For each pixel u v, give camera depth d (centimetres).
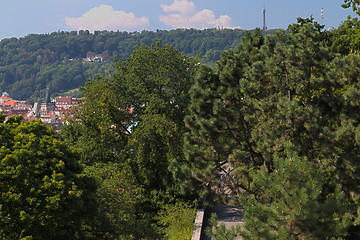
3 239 1541
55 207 1745
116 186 2820
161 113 3597
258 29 3027
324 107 2191
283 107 2123
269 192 1438
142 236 2625
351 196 1919
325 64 2273
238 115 2514
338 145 2016
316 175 1376
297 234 1383
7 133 2017
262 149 2236
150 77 3731
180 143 3272
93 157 3553
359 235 1958
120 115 3597
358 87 2048
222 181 2545
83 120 3697
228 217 2934
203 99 2577
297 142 2125
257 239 1386
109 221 2445
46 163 1948
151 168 3356
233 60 2758
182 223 2736
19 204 1714
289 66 2244
